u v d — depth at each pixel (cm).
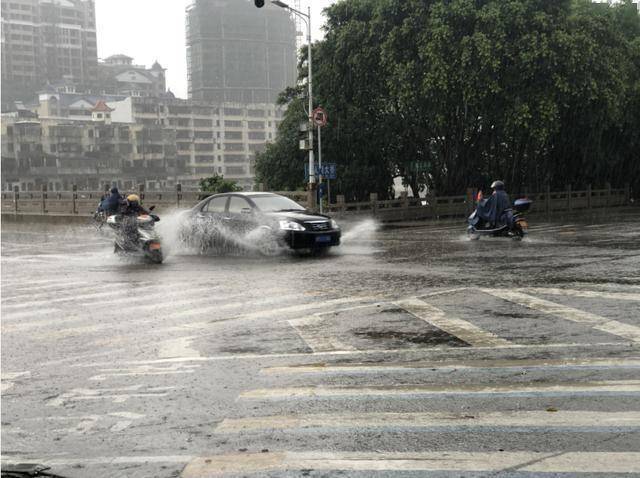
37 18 16375
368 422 453
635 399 481
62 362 651
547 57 2930
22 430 465
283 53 18212
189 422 468
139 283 1198
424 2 3095
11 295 1098
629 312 801
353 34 3294
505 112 3080
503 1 3000
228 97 17400
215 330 779
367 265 1348
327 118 3481
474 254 1485
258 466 385
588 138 3725
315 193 2767
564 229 2177
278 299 979
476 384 534
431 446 407
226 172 13800
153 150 12175
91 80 16425
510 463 377
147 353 677
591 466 370
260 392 532
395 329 754
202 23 17312
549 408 468
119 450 421
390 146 3700
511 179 3906
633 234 1909
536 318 785
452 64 2920
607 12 3853
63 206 3425
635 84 3734
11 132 10744
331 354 650
